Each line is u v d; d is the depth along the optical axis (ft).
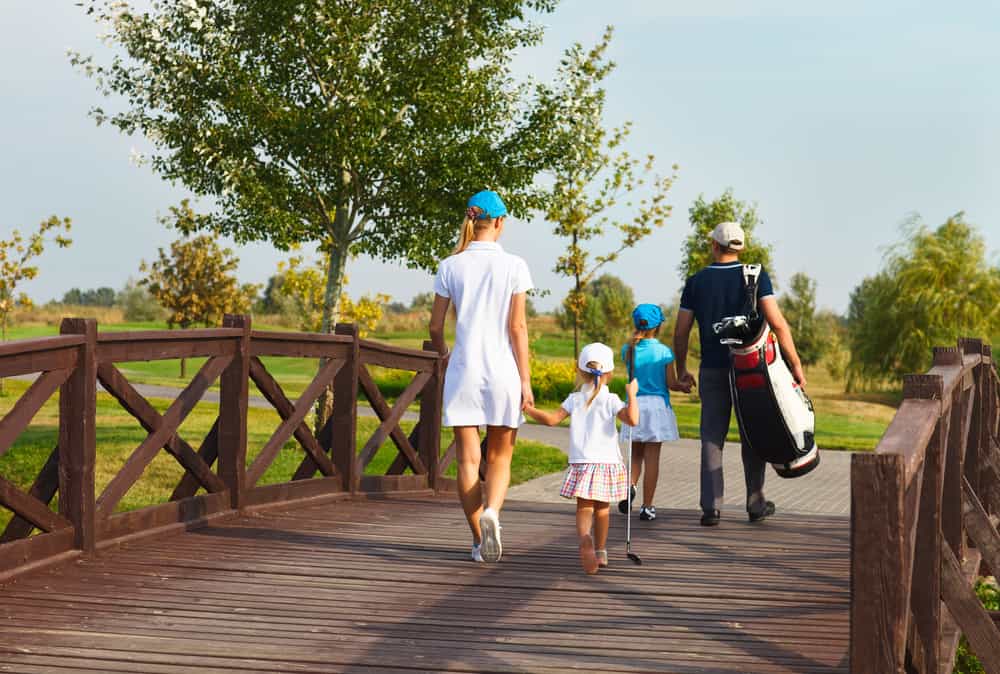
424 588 23.47
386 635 19.54
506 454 25.89
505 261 25.41
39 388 23.67
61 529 24.86
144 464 27.78
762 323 31.40
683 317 34.12
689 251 163.32
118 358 26.45
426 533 30.91
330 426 39.47
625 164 118.93
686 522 34.45
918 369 147.02
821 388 193.67
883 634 13.16
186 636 19.25
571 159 68.08
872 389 157.17
